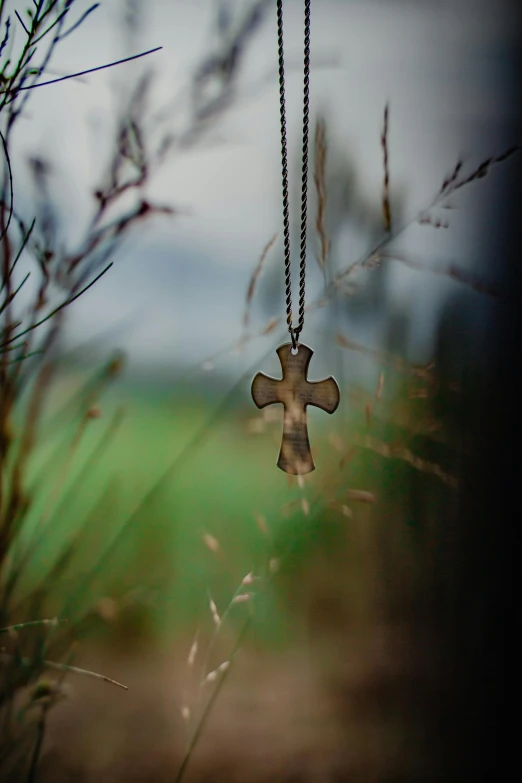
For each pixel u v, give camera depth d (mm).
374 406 463
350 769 479
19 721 400
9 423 395
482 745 483
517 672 481
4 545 394
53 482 431
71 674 469
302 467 431
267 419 454
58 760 475
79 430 414
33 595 409
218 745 485
